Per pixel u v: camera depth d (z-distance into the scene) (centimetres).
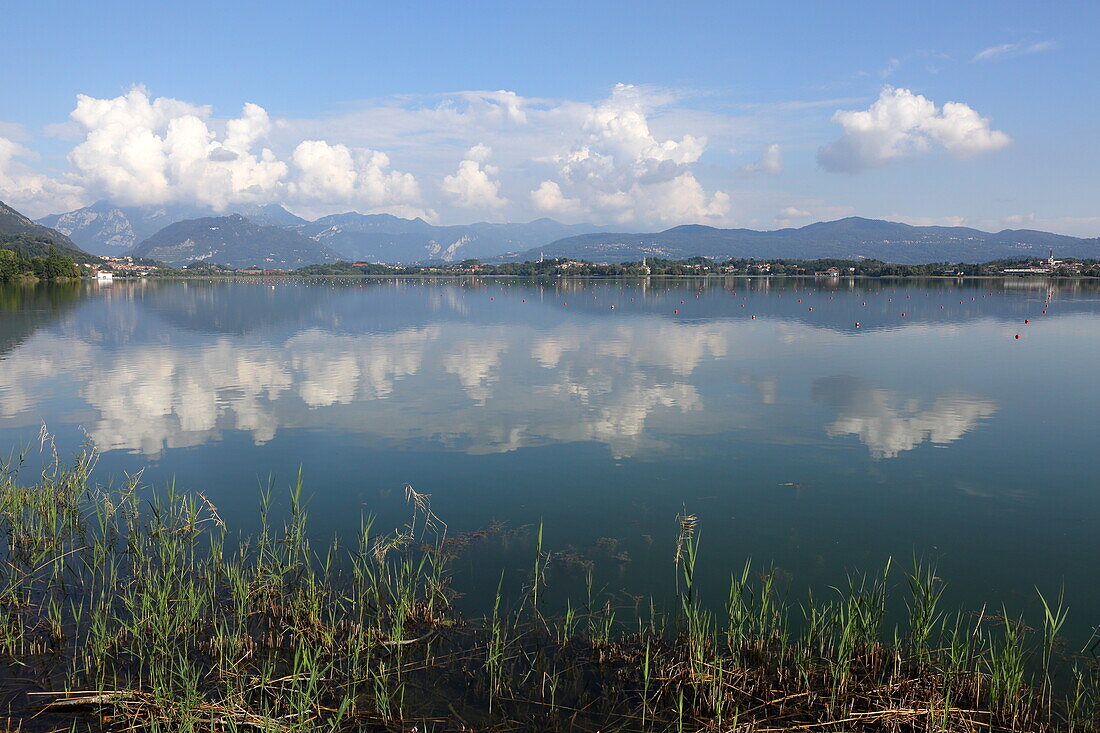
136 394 2661
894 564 1202
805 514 1427
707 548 1265
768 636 966
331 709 827
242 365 3416
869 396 2623
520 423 2191
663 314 6950
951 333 4988
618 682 880
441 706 834
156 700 800
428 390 2752
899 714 801
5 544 1303
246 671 902
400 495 1538
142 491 1570
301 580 1141
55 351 3909
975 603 1073
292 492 1555
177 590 1101
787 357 3722
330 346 4231
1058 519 1398
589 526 1366
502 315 6862
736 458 1809
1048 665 912
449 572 1170
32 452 1867
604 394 2666
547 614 1038
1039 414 2317
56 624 996
